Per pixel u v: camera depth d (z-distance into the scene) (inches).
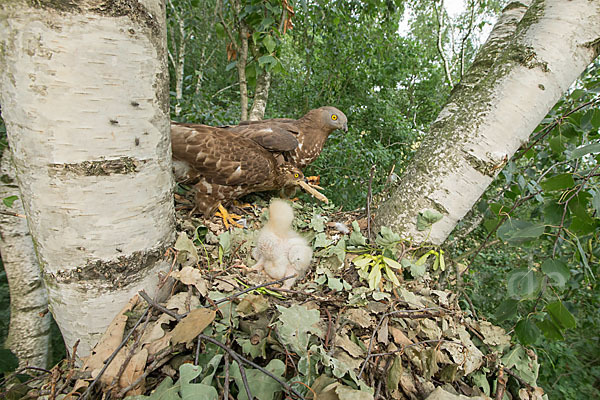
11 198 61.2
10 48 33.1
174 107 165.2
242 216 94.3
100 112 36.4
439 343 45.9
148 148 42.0
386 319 48.9
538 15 55.4
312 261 68.1
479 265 195.5
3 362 49.6
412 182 64.2
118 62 36.4
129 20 36.5
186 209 91.0
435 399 38.5
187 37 188.4
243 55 119.6
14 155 37.4
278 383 36.4
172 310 44.4
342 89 271.1
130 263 43.0
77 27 33.5
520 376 48.6
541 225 51.8
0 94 35.2
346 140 193.6
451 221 62.1
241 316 46.3
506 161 57.6
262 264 66.4
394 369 40.7
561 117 64.7
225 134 85.1
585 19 51.4
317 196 97.7
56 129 35.2
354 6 192.1
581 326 177.6
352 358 42.0
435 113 320.5
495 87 57.1
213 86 339.3
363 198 193.5
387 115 255.3
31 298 81.3
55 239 39.4
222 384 38.2
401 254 61.1
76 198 37.9
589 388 157.5
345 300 55.2
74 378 37.4
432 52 331.3
